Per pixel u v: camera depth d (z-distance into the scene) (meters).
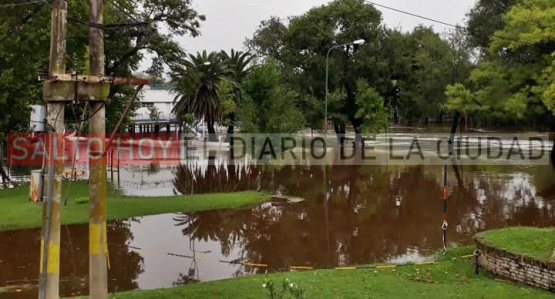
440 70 43.91
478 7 41.06
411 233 15.55
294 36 46.66
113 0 21.61
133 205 19.03
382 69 45.06
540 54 31.98
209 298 8.79
